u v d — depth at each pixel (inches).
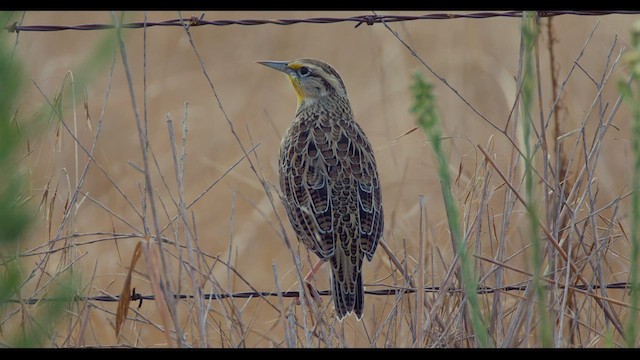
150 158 643.5
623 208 478.3
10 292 294.0
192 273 327.6
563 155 423.2
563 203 361.4
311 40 830.5
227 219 605.3
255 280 549.3
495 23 770.2
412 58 759.7
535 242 283.4
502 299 378.6
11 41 374.9
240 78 781.3
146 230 348.2
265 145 672.4
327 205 405.1
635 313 283.9
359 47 823.1
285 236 340.5
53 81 627.5
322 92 445.4
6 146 263.1
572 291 370.0
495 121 663.8
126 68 308.2
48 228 367.6
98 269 524.7
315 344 368.5
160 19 824.3
